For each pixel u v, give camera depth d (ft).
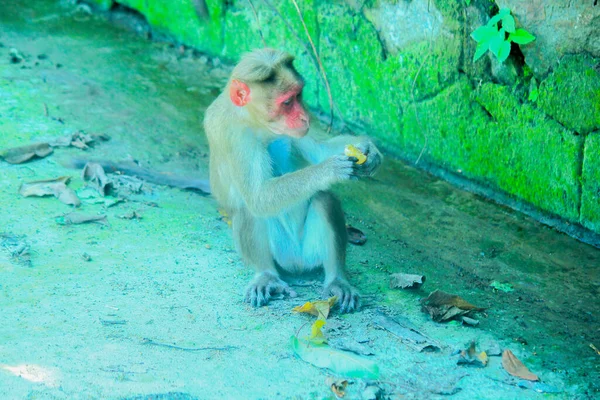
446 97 31.22
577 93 27.12
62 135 33.24
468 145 31.22
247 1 37.96
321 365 20.92
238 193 24.93
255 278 24.67
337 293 24.04
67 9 45.80
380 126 34.32
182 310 23.36
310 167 23.38
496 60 29.32
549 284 26.40
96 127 34.35
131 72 39.70
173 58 41.29
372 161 23.53
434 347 22.12
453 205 30.99
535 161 29.19
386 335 22.66
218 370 20.62
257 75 22.74
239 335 22.30
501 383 20.92
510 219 30.09
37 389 19.36
